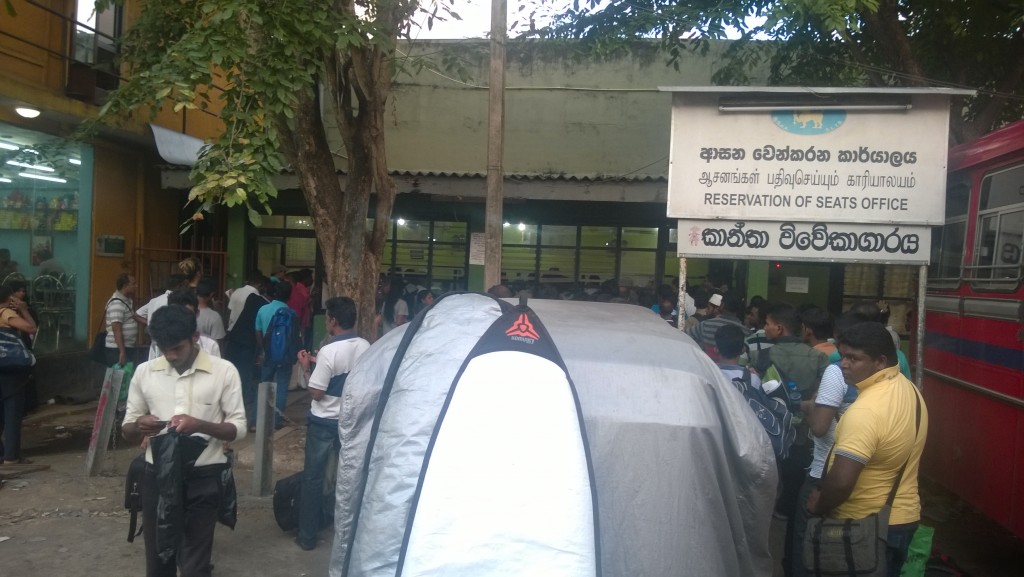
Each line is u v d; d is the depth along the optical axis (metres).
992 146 5.91
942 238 7.14
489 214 7.73
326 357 5.29
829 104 5.83
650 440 2.47
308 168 7.66
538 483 2.29
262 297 9.63
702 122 5.98
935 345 7.14
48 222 10.09
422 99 14.30
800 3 7.10
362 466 2.71
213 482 4.07
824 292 12.98
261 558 5.29
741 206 5.95
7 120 9.34
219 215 13.50
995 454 5.62
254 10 6.02
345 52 7.38
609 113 14.05
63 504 6.18
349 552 2.50
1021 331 5.19
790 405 5.05
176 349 3.96
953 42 9.87
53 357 10.06
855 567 3.46
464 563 2.19
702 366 2.76
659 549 2.38
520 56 14.15
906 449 3.50
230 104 5.96
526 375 2.49
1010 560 5.95
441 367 2.61
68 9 9.71
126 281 8.55
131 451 7.87
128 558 5.18
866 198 5.83
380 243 7.86
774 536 5.84
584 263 13.70
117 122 9.21
